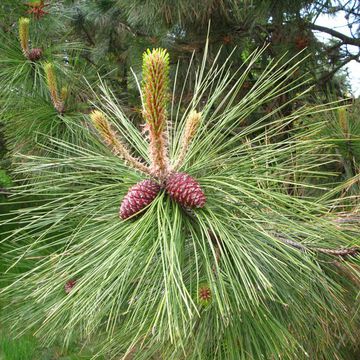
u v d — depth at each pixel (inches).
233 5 48.7
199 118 18.3
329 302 24.4
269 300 22.9
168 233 18.3
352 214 24.4
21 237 21.0
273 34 52.4
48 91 38.4
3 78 38.6
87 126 35.3
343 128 31.7
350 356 31.0
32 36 41.1
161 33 56.1
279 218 20.5
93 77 44.8
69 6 75.3
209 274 17.5
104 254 18.0
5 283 34.1
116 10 77.5
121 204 19.0
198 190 18.2
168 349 22.6
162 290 19.4
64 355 40.8
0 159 53.8
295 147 20.1
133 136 21.9
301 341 24.5
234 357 20.6
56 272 20.1
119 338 24.1
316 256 23.2
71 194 20.1
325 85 53.2
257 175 19.9
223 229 17.9
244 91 52.7
